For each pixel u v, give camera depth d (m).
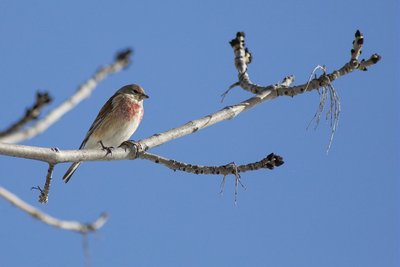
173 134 10.79
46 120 5.27
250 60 13.09
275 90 11.97
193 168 10.80
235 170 10.75
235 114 11.49
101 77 5.49
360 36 11.58
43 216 5.91
